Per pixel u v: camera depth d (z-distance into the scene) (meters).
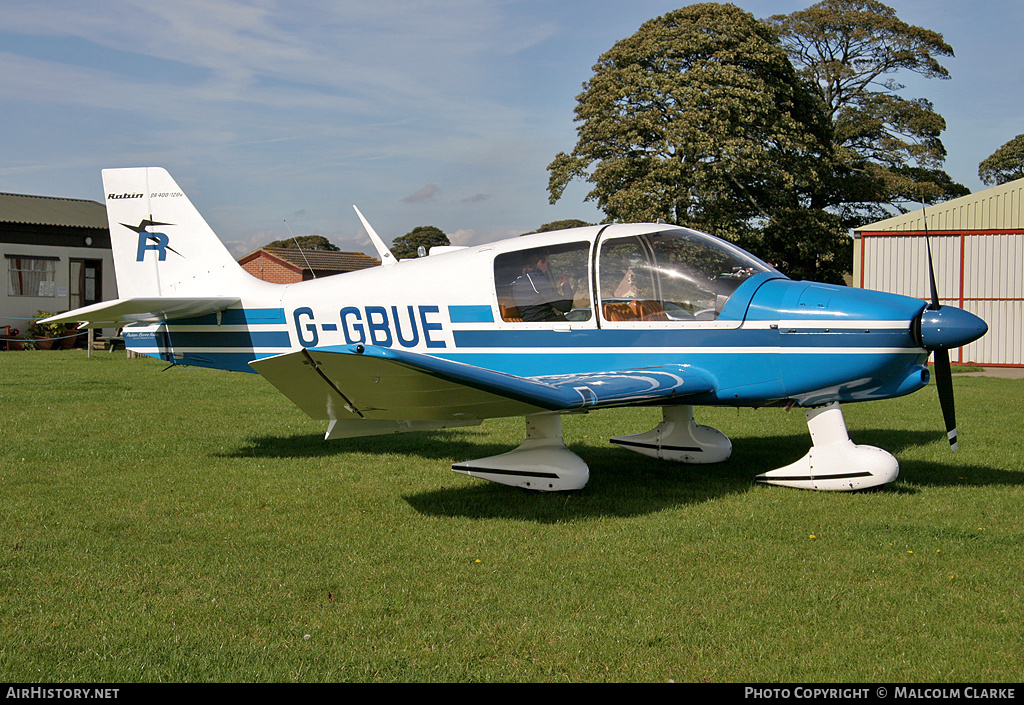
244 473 5.58
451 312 5.61
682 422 5.98
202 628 2.87
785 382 4.85
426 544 3.88
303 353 3.69
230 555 3.71
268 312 6.40
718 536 3.96
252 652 2.68
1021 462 5.81
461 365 4.05
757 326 4.85
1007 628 2.84
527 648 2.72
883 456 4.76
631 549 3.77
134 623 2.91
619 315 5.12
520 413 4.57
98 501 4.74
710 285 5.04
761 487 5.10
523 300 5.38
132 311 6.23
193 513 4.48
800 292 4.88
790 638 2.77
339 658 2.64
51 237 22.84
